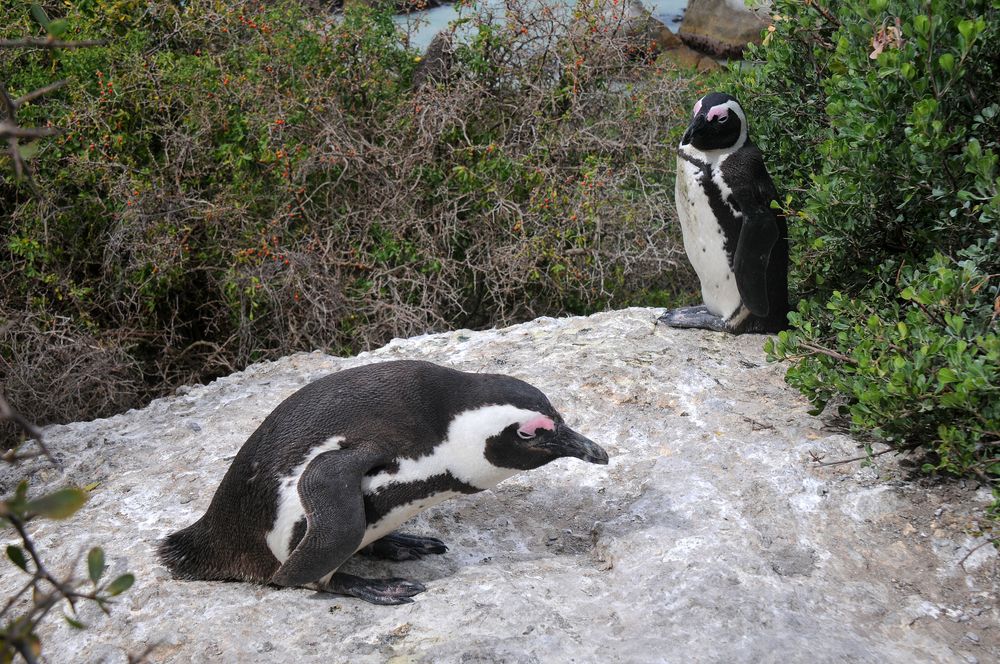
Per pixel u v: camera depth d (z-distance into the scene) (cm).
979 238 665
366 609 504
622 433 693
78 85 1203
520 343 863
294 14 1395
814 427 686
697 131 765
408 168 1291
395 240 1270
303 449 485
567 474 655
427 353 873
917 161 655
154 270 1186
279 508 485
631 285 1380
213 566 528
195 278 1330
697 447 669
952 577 546
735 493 614
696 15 2178
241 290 1221
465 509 622
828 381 657
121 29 1342
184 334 1364
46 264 1213
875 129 655
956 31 663
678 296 1355
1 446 1104
